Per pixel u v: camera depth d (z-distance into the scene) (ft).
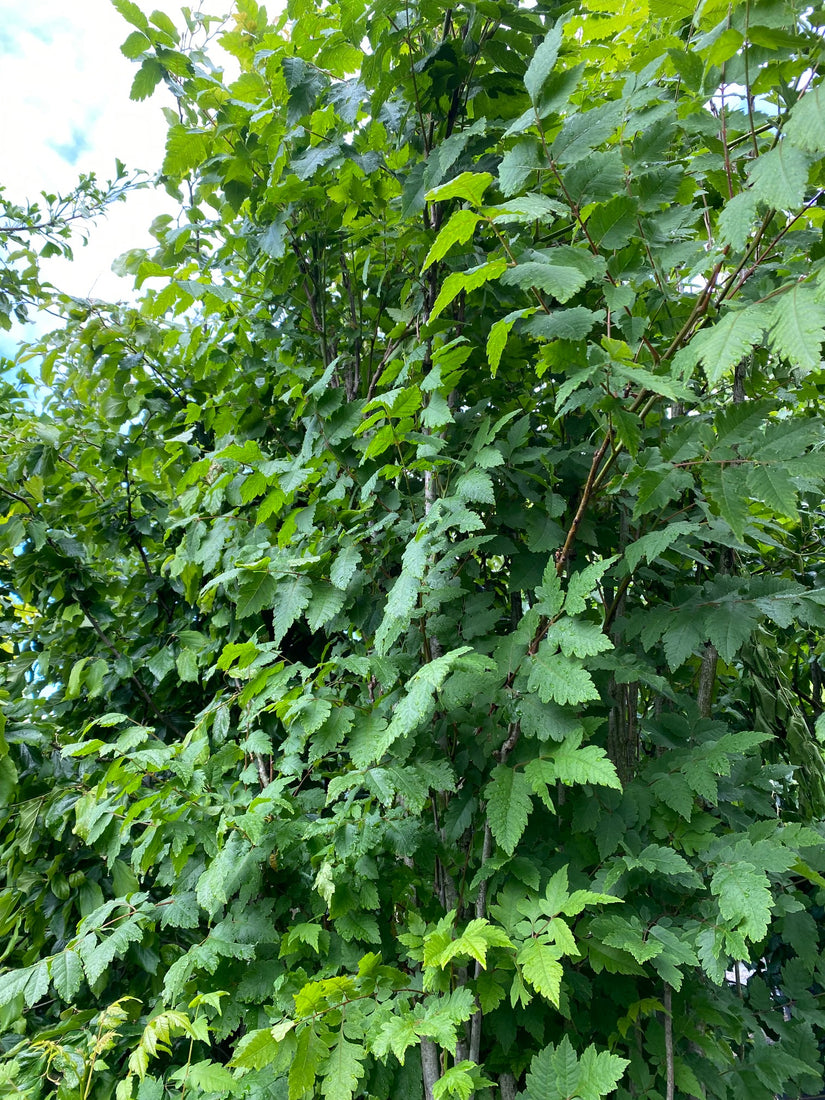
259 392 6.69
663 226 4.16
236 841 4.81
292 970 4.84
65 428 8.20
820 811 6.11
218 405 6.70
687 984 4.88
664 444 3.92
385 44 4.88
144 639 7.86
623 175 3.93
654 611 4.90
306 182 5.94
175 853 4.95
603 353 3.57
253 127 5.82
